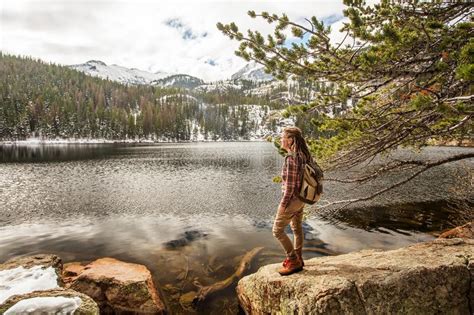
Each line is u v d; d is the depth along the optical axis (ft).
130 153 225.35
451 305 12.36
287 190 13.35
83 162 152.66
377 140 17.54
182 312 20.40
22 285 19.25
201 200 62.23
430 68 13.97
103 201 62.13
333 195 61.72
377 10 14.80
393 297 12.34
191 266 28.35
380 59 13.70
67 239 38.01
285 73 16.01
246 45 15.85
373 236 35.99
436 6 14.06
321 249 31.71
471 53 10.21
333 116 17.57
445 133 16.55
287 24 14.62
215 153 221.25
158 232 40.88
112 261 25.89
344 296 12.45
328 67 15.25
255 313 17.38
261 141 567.59
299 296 13.71
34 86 610.65
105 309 20.39
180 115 605.31
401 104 16.46
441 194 59.11
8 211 54.13
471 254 14.05
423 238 35.04
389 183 73.41
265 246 33.76
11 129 408.87
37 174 105.70
